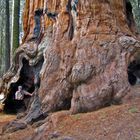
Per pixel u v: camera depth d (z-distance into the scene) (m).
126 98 12.17
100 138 10.05
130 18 15.84
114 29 13.53
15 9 22.27
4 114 17.88
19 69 16.50
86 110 12.27
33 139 11.53
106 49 12.98
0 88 17.72
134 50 13.24
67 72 13.09
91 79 12.57
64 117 12.13
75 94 12.60
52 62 13.67
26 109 16.86
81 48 13.04
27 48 15.74
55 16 15.15
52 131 11.40
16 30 22.20
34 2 16.34
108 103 12.29
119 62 12.82
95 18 13.53
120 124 10.55
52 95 13.27
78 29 13.50
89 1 13.65
